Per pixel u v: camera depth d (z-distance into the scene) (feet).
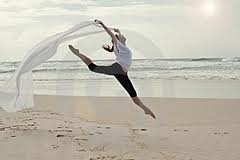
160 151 21.26
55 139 23.34
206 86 60.03
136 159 19.81
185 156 20.52
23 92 19.74
